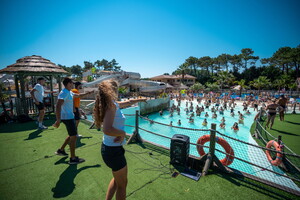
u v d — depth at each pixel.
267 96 34.59
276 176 4.70
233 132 13.72
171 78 60.62
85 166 3.33
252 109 24.58
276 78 54.72
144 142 4.95
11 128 5.93
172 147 3.55
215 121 18.20
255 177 3.05
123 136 1.71
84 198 2.42
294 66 59.25
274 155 5.41
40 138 4.90
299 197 2.57
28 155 3.77
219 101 30.95
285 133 9.28
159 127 15.36
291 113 16.14
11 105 7.71
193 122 17.73
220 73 53.19
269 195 2.61
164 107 24.89
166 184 2.84
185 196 2.54
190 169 3.34
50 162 3.46
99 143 4.64
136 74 32.66
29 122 6.91
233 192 2.67
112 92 1.59
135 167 3.41
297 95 34.03
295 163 5.32
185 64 59.03
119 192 1.76
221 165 3.31
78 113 4.81
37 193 2.50
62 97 3.01
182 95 40.41
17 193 2.49
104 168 3.26
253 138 8.66
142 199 2.45
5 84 22.98
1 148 4.14
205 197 2.53
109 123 1.52
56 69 8.43
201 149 4.23
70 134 3.29
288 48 59.94
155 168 3.38
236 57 74.62
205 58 79.94
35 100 5.53
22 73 7.19
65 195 2.47
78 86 4.71
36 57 8.41
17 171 3.10
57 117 2.98
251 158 6.33
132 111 18.80
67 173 3.06
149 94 29.81
